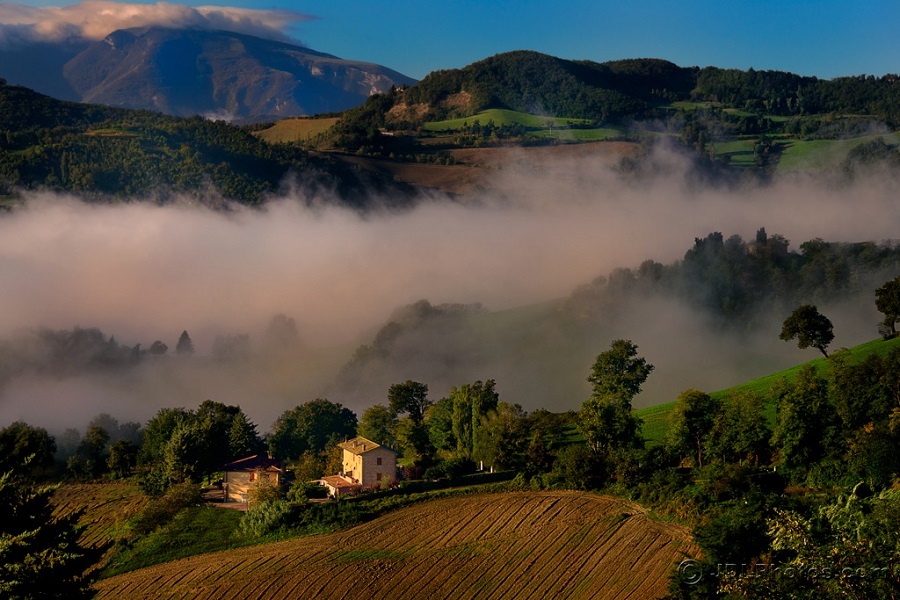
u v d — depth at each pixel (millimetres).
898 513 45875
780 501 69500
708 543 62375
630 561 74438
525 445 107375
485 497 94312
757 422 91562
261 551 85562
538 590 72312
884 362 95688
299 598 74625
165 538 91625
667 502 83812
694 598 58781
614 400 111250
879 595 35156
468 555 79750
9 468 40031
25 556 35781
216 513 99438
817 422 87125
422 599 72625
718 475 84125
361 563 79938
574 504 88500
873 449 77562
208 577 80312
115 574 84250
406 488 98812
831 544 39281
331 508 92938
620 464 92125
